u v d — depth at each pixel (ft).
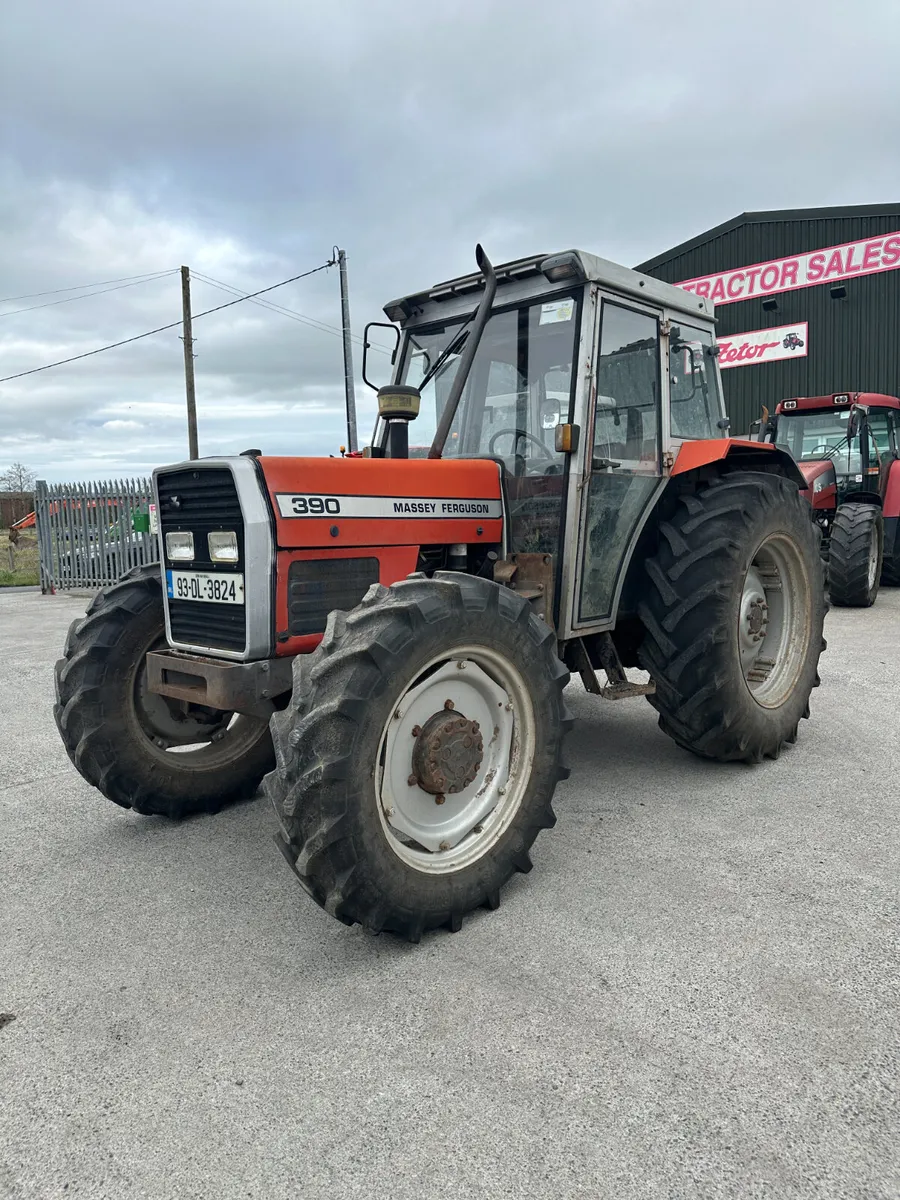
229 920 8.35
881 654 19.99
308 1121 5.52
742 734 11.70
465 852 8.09
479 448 11.67
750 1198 4.83
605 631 11.71
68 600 38.96
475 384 11.72
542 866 9.23
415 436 12.35
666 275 58.59
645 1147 5.21
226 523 8.65
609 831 10.12
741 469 13.30
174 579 9.48
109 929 8.21
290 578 8.63
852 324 50.67
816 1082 5.73
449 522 10.02
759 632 12.59
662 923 7.91
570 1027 6.39
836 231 50.60
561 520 10.60
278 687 8.64
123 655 10.36
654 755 13.10
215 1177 5.09
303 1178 5.06
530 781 8.59
